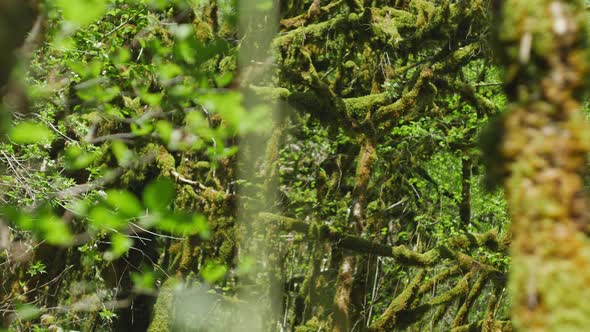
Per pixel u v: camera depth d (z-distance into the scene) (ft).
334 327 44.91
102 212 6.91
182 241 39.24
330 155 51.47
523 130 6.40
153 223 6.77
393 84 42.60
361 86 48.75
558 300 5.90
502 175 6.50
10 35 5.18
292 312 51.03
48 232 8.18
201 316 39.60
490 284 58.23
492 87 49.96
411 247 54.54
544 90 6.38
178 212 6.80
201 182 41.83
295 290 53.52
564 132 6.28
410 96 42.14
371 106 42.60
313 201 48.65
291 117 51.21
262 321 43.06
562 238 6.04
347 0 44.45
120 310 45.65
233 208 39.60
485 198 49.06
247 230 40.14
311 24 43.73
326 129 49.83
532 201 6.20
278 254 44.37
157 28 30.12
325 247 48.60
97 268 40.57
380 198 49.26
